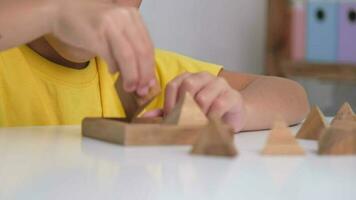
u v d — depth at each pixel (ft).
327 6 9.59
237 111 3.53
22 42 3.65
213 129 2.69
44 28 3.58
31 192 2.18
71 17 3.36
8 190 2.20
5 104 4.72
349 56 9.58
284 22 9.66
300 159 2.63
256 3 9.48
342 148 2.72
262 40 9.62
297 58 9.70
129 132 2.91
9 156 2.71
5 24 3.60
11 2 3.64
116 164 2.54
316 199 2.07
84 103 4.98
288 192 2.14
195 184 2.23
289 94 4.61
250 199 2.07
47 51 4.86
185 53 8.41
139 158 2.64
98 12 3.28
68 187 2.23
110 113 5.09
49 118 4.78
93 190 2.19
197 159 2.61
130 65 3.19
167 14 8.09
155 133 2.92
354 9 9.48
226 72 5.62
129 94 3.35
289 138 2.73
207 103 3.42
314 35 9.66
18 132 3.43
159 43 8.01
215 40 8.88
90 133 3.20
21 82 4.78
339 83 10.83
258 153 2.74
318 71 9.66
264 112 3.93
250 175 2.36
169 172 2.40
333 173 2.40
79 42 3.36
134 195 2.13
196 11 8.52
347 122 3.14
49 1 3.55
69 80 4.94
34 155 2.73
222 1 8.91
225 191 2.15
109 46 3.22
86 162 2.58
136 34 3.22
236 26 9.20
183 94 3.11
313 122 3.13
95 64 5.19
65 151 2.81
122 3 4.47
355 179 2.31
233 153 2.65
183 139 2.93
